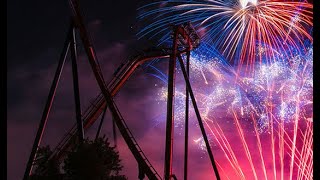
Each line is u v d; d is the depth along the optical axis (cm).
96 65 3341
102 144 3025
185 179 3569
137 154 3166
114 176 2997
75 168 2861
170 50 3750
